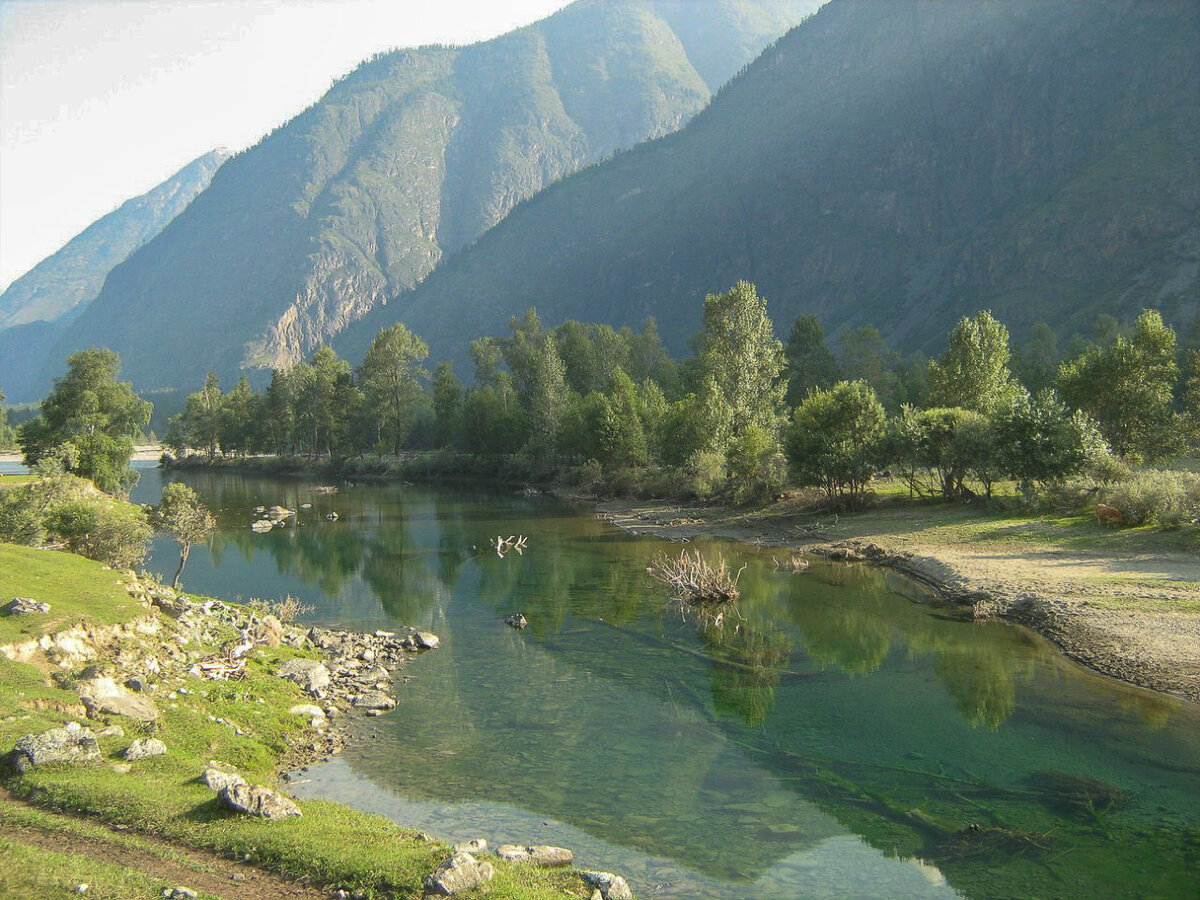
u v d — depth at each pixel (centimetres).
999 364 7719
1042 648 3212
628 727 2544
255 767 2138
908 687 2838
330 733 2486
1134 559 4162
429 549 6419
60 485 4606
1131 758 2139
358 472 15338
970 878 1614
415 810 1969
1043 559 4422
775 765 2225
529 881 1476
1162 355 6894
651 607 4250
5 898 1167
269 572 5412
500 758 2305
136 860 1391
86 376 9806
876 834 1822
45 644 2259
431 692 2900
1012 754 2209
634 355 16100
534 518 8388
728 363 9581
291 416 17850
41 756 1717
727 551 5984
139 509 6012
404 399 16512
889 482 8125
